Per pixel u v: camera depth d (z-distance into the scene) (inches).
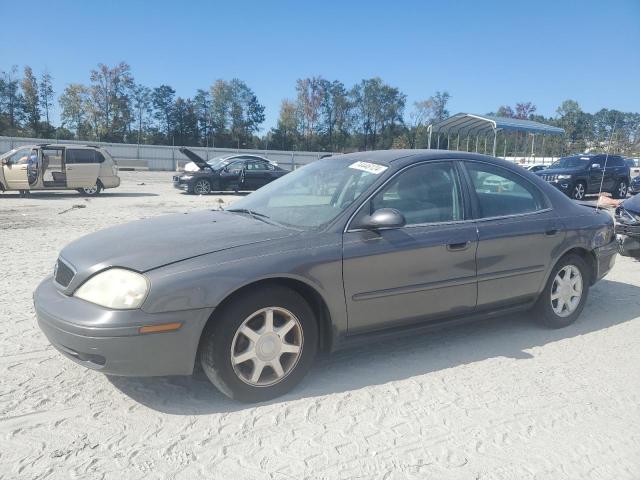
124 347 113.0
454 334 180.9
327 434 116.2
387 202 147.9
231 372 123.6
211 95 3398.1
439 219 155.5
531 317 191.8
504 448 113.1
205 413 123.6
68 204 573.0
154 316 114.0
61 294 126.3
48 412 122.0
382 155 166.2
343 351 163.5
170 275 116.6
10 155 645.3
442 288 152.6
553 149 1317.7
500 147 1423.5
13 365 145.9
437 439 115.6
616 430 121.6
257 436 114.6
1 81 2819.9
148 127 3287.4
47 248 310.8
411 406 129.8
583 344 174.2
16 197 650.2
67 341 116.5
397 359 158.2
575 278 189.2
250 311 124.3
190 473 101.3
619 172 768.3
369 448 111.3
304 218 146.9
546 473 105.0
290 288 132.9
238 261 123.3
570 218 184.5
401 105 3314.5
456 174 164.2
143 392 132.9
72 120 3078.2
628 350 170.1
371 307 141.3
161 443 111.0
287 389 132.7
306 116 3353.8
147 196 706.2
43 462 103.3
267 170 790.5
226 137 3435.0
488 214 165.8
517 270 168.6
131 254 124.0
